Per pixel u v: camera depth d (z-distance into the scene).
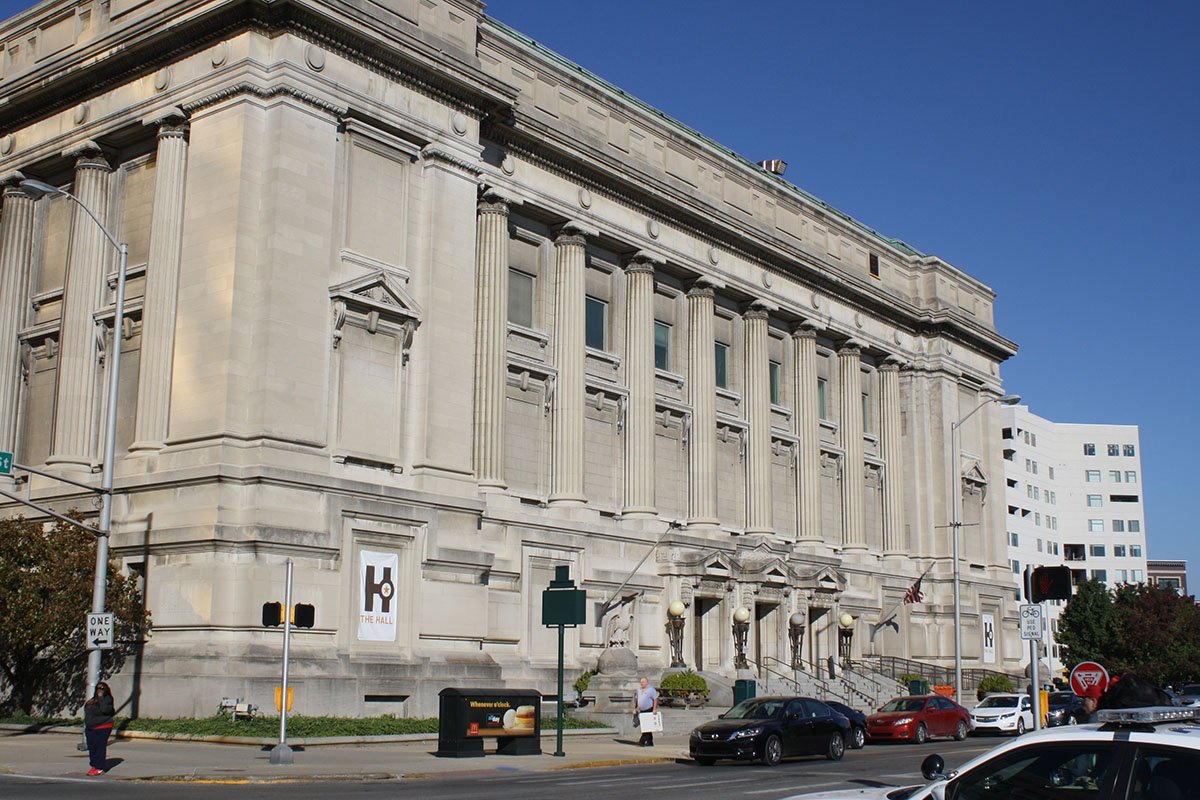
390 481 41.19
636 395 54.84
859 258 71.56
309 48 40.12
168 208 40.53
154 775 25.06
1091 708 19.05
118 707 36.53
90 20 45.22
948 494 74.12
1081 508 158.50
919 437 74.38
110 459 31.67
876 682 62.19
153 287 40.03
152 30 41.25
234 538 36.12
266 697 35.22
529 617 47.34
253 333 38.22
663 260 56.72
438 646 41.22
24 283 46.34
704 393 58.56
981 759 10.09
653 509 54.56
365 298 40.81
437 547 41.34
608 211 54.12
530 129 49.34
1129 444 161.12
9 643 35.97
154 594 37.06
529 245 51.78
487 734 31.66
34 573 36.28
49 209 46.78
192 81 40.62
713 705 50.38
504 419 48.31
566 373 51.41
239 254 38.25
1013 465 137.12
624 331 55.53
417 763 28.92
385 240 42.28
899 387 74.69
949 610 72.62
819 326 67.00
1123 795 9.21
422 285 43.06
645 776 27.61
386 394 41.62
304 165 39.59
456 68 44.19
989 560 79.00
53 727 35.88
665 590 53.44
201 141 40.03
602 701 45.00
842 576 63.81
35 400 45.34
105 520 31.39
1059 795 9.52
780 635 59.22
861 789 11.77
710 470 58.06
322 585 37.72
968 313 79.25
